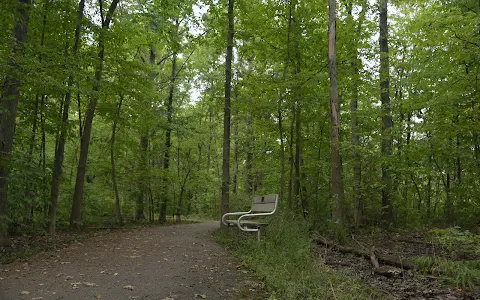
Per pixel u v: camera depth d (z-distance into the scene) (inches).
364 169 435.2
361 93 540.1
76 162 690.2
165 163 701.9
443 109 448.8
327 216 454.3
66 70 288.8
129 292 160.9
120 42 471.5
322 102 457.4
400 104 484.4
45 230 395.2
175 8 518.3
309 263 200.4
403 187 539.2
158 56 786.8
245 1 465.1
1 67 249.8
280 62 512.1
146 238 344.2
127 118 534.0
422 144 450.0
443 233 237.3
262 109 451.5
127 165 636.1
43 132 420.2
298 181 501.4
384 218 474.9
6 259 231.9
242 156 901.8
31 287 164.2
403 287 180.5
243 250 269.9
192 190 818.2
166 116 649.6
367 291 169.8
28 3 311.1
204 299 156.7
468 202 393.7
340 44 465.7
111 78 509.4
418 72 478.0
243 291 170.7
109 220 618.2
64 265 214.8
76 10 390.6
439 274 196.5
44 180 403.5
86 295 153.7
